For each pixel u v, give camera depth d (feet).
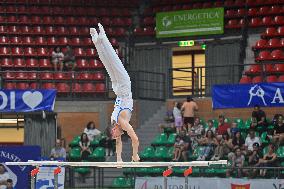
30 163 71.92
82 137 126.21
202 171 115.55
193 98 138.00
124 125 63.77
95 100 141.08
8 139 146.51
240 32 152.15
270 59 140.97
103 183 121.29
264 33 146.61
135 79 141.08
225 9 157.79
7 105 124.98
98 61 154.30
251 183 101.81
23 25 161.17
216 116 134.62
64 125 140.15
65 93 143.74
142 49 162.71
